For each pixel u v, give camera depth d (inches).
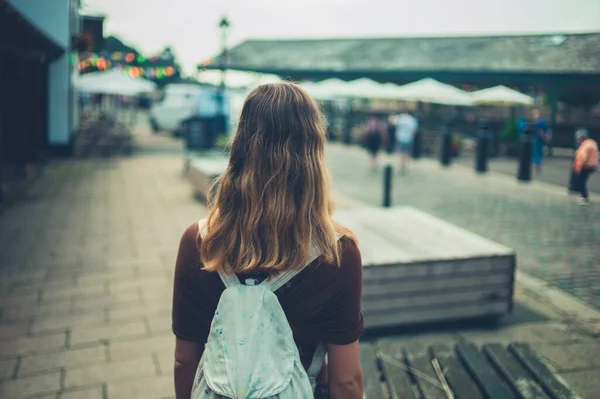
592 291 204.2
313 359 52.9
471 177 532.4
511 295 164.1
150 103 1561.3
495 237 290.8
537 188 457.7
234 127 55.6
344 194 432.1
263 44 1012.5
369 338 157.0
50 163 540.7
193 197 384.8
